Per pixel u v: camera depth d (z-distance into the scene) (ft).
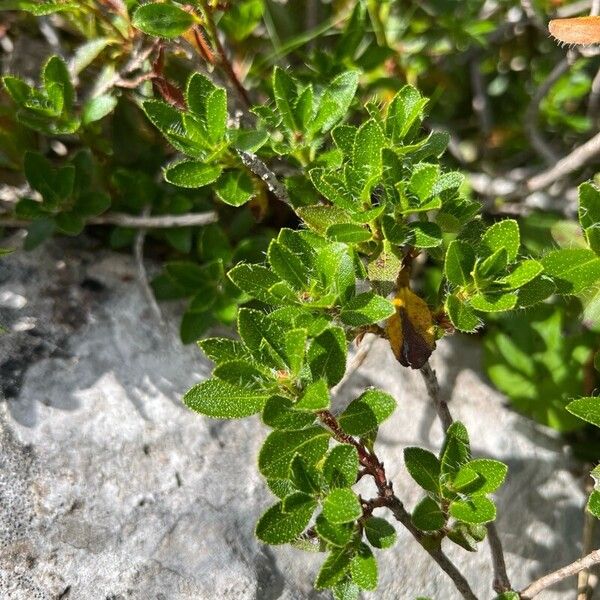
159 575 0.56
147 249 0.73
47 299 0.67
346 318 0.47
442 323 0.51
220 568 0.57
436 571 0.61
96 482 0.59
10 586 0.54
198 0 0.60
